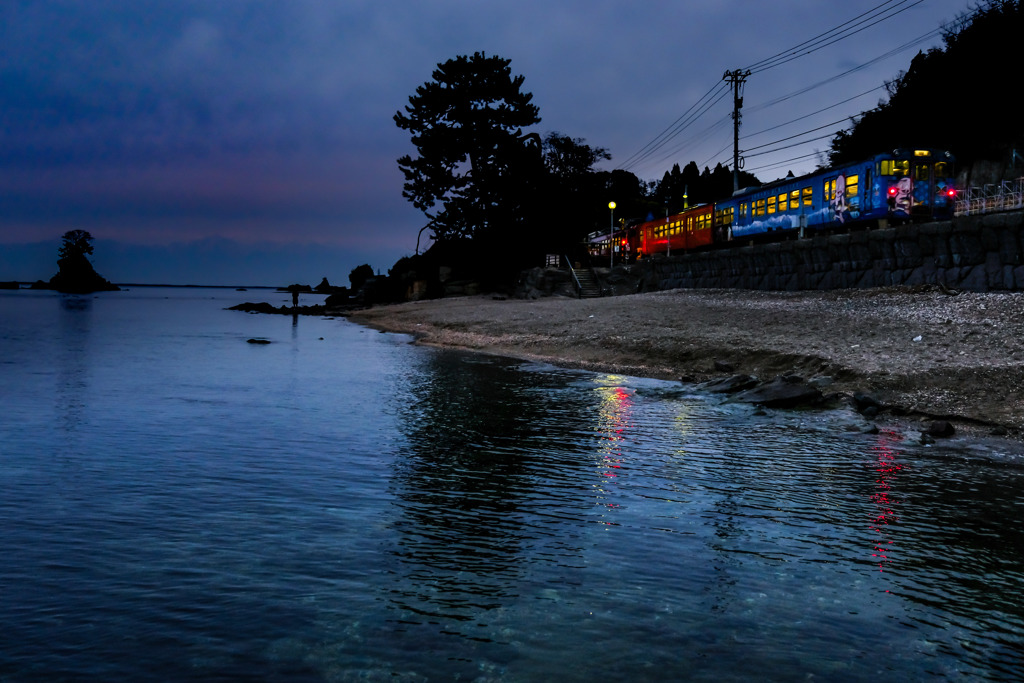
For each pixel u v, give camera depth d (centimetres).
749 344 2073
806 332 2139
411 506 775
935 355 1633
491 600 536
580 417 1357
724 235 4072
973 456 1047
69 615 501
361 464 965
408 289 7500
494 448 1079
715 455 1045
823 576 591
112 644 459
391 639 471
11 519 713
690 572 596
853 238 2841
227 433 1178
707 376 1873
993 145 3775
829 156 5250
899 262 2638
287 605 521
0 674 419
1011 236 2161
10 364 2316
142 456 1002
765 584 573
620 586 565
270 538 666
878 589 566
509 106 6756
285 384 1838
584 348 2539
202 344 3266
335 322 5591
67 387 1756
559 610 520
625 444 1116
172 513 739
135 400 1551
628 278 5306
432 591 551
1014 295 2055
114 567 590
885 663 450
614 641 473
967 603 542
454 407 1470
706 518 745
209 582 561
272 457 1001
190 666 433
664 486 870
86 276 19375
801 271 3191
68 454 1012
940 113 3962
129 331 4266
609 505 789
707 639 478
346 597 537
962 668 445
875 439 1162
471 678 423
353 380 1922
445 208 6681
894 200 2720
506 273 6781
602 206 9169
